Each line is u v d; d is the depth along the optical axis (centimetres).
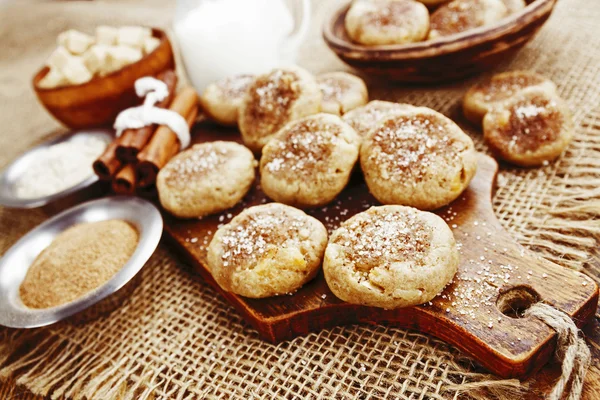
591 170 40
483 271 35
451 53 44
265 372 36
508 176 42
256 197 43
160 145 44
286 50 51
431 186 38
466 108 45
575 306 33
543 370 33
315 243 37
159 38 53
